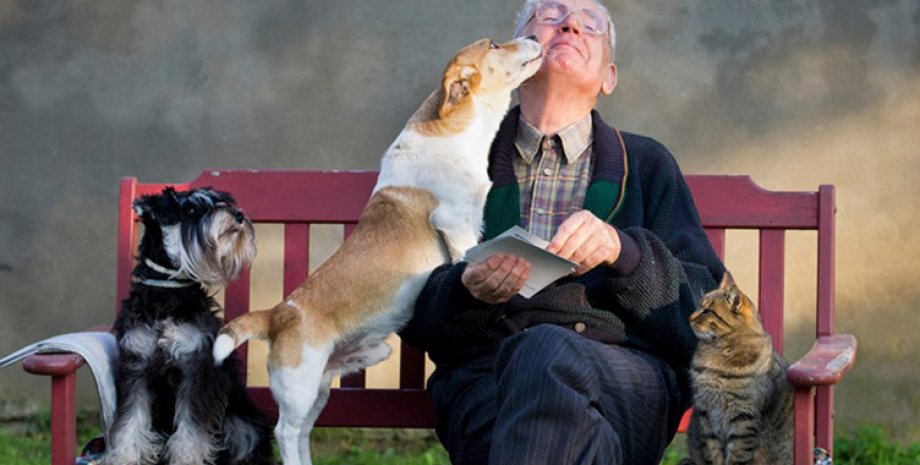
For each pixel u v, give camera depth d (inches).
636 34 409.1
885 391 403.5
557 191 269.4
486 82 272.1
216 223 275.3
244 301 294.5
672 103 407.8
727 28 406.9
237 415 282.7
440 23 413.7
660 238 261.0
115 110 419.8
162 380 272.1
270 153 416.8
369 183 290.0
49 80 421.7
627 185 265.9
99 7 420.8
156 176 418.6
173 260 272.1
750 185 282.4
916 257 402.3
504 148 274.8
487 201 271.1
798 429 224.5
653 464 236.2
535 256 223.1
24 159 422.0
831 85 403.9
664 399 237.1
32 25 422.0
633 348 249.9
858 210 403.2
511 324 248.8
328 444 419.2
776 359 254.7
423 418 285.0
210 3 418.9
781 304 280.7
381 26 414.9
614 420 226.7
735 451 245.9
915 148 401.7
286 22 417.1
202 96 418.0
